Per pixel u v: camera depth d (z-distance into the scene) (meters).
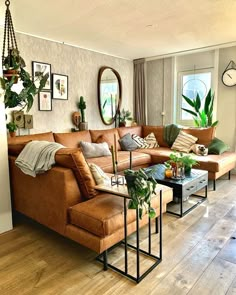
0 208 2.43
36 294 1.62
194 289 1.65
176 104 5.36
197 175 3.14
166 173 3.00
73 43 4.18
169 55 5.06
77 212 1.91
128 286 1.69
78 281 1.74
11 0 2.50
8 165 2.50
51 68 4.02
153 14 2.94
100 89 4.86
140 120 5.66
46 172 2.15
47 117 4.05
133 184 1.69
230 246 2.16
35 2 2.57
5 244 2.24
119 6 2.71
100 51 4.75
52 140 3.67
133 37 3.87
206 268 1.86
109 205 1.95
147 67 5.55
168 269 1.86
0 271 1.85
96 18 3.04
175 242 2.24
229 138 4.68
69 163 2.04
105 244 1.80
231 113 4.61
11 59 2.36
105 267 1.87
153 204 2.22
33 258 2.02
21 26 3.31
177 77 5.27
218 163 3.58
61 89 4.20
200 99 4.88
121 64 5.33
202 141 4.46
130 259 1.99
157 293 1.62
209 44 4.37
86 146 3.88
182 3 2.66
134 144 4.70
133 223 2.04
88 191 2.11
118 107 5.31
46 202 2.20
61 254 2.08
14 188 2.60
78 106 4.50
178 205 3.12
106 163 3.51
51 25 3.28
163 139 4.96
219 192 3.60
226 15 3.00
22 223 2.68
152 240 2.28
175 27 3.42
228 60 4.54
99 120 4.97
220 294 1.60
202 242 2.23
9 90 2.39
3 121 2.42
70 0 2.54
